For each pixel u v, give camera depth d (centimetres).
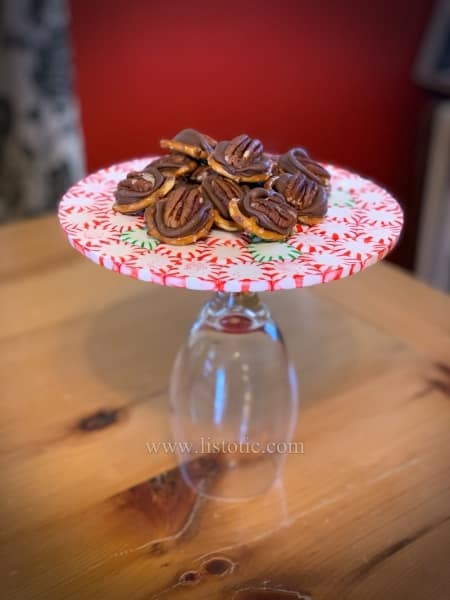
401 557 39
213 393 49
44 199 91
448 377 54
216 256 36
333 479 45
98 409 50
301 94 100
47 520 41
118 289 64
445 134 100
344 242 38
